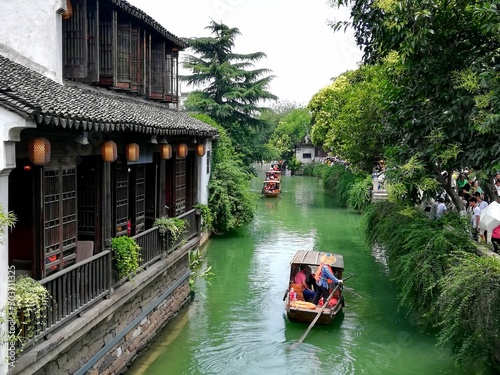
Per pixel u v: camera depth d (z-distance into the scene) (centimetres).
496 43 1073
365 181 2825
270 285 1628
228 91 3106
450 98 1084
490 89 982
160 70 1469
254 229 2570
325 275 1347
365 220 1902
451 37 1095
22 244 856
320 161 6912
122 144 978
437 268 1112
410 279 1165
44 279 663
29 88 743
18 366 600
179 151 1315
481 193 1623
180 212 1477
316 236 2405
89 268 795
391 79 1302
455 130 1084
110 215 906
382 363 1081
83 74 1037
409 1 1010
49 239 761
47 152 679
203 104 3058
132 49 1262
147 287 1095
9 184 849
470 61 1068
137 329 1046
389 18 1034
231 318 1326
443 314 983
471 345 898
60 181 786
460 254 1109
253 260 1944
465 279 895
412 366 1077
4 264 595
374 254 2050
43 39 947
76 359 772
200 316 1335
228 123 3147
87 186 914
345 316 1364
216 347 1139
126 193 1061
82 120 690
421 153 1179
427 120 1159
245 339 1188
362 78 2881
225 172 2311
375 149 2114
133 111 1056
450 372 1048
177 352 1102
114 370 927
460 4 1002
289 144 7156
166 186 1412
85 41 1034
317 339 1208
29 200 850
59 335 689
